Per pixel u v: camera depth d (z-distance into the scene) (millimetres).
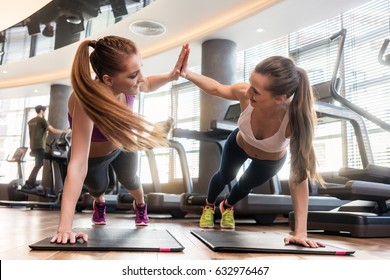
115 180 4609
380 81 4227
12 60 6332
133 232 1858
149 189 6305
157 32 5125
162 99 6859
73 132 1447
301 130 1537
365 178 2404
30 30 5207
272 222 3375
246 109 1754
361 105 4363
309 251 1349
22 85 7246
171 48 5359
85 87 1338
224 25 4633
